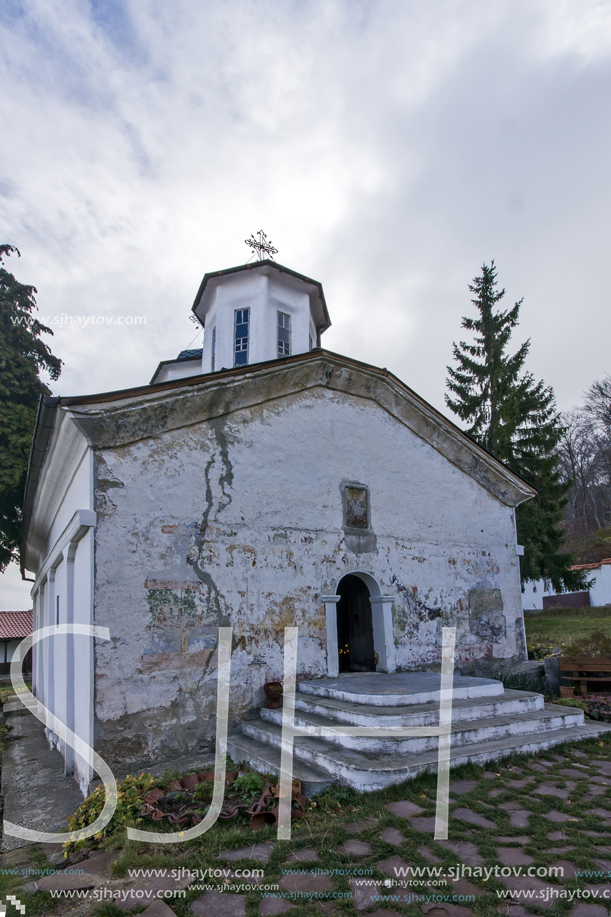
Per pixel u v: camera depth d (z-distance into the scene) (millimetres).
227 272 12492
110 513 7035
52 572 11719
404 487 10828
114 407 7129
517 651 11992
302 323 12969
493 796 5605
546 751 7066
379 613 9875
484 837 4703
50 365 19359
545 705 8562
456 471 11930
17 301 18656
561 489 21453
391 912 3705
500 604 11945
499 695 8211
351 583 10922
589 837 4691
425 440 11445
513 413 21047
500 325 23062
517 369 22344
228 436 8445
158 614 7203
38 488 10102
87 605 6930
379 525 10203
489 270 23641
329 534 9430
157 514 7453
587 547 36875
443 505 11461
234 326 12555
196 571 7684
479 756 6410
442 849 4496
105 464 7125
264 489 8711
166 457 7695
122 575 6984
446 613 10898
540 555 20234
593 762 6750
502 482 12609
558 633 21047
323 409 9852
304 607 8812
